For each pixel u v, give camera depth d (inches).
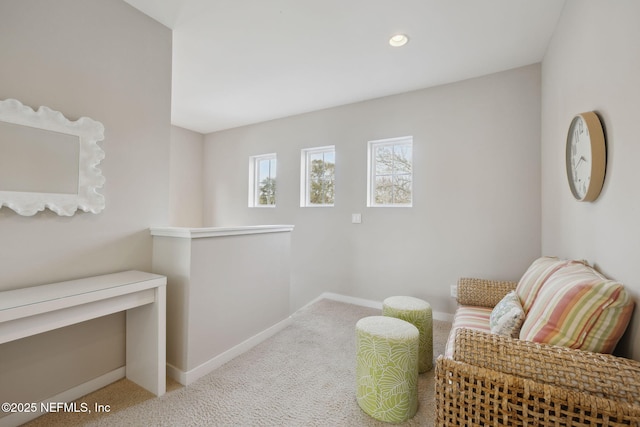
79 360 67.5
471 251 112.8
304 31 85.9
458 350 42.9
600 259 52.5
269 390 70.1
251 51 96.0
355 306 133.3
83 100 66.6
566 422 34.1
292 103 140.3
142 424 58.7
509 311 58.5
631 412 31.4
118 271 73.4
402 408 59.6
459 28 83.7
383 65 104.3
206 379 74.6
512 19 79.5
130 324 73.9
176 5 75.1
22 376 59.2
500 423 37.5
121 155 73.8
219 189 186.4
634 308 40.6
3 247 55.9
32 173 58.4
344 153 141.0
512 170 105.8
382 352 60.4
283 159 160.4
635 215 40.6
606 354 39.8
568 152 66.2
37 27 59.6
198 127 180.1
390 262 128.9
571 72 68.2
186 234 72.4
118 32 72.9
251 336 93.0
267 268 100.1
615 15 46.4
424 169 121.4
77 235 66.1
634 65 40.8
